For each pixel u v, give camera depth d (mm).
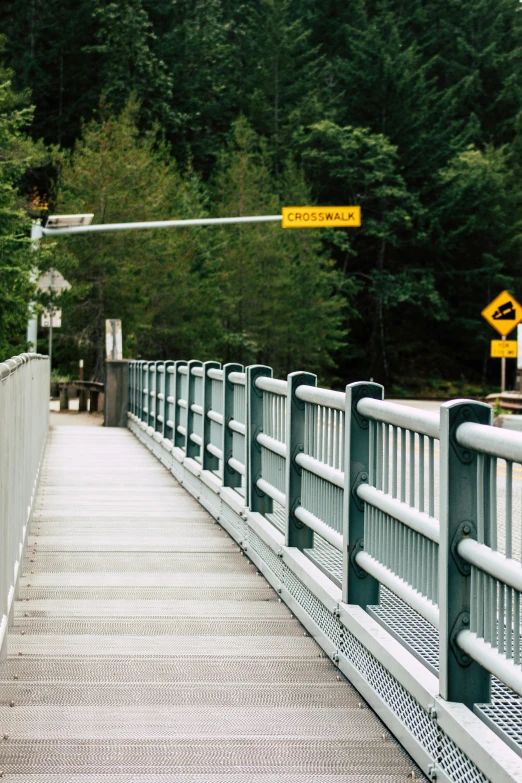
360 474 5562
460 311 76688
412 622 5289
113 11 65875
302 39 77438
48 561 8789
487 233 74750
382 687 4891
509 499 3520
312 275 62344
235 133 64250
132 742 4582
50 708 5043
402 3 86750
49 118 65625
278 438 8102
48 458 17953
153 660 5922
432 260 76812
